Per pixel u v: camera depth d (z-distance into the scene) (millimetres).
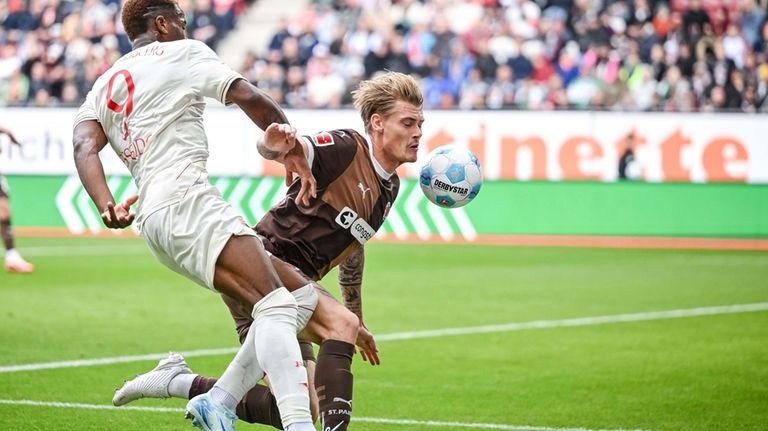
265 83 60562
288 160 14156
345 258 15320
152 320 29094
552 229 50969
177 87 14031
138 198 14156
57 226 53688
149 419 18016
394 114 14633
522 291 35312
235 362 14305
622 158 50438
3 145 53938
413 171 51812
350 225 14922
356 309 16016
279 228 15016
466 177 15445
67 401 19312
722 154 49844
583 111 50656
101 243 49719
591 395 20359
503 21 61562
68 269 39875
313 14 65875
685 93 55875
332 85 60625
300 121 52312
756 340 26516
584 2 61656
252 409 15008
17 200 54000
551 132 50875
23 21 65688
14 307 30906
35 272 38875
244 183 52156
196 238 13570
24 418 17906
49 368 22375
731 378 21969
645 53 58531
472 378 22000
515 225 51188
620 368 23016
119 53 63469
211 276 13602
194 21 67562
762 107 55688
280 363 13422
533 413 18875
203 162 14109
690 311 31328
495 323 29109
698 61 56625
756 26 60031
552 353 24812
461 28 62719
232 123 52250
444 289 35656
